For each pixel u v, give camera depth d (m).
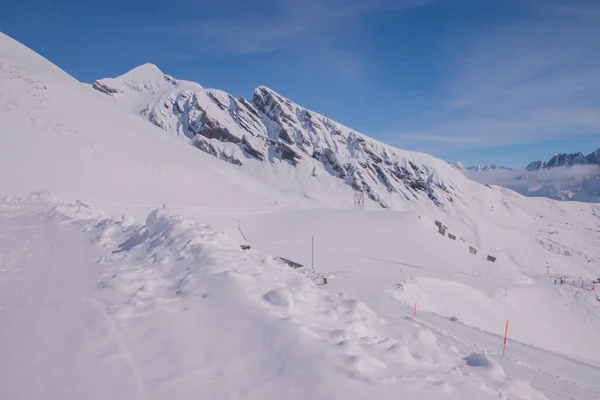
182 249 9.07
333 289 23.94
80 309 6.51
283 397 4.26
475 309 27.39
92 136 60.53
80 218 16.62
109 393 4.26
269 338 5.47
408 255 45.28
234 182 86.38
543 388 9.02
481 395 5.09
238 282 7.23
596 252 181.25
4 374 4.61
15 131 49.84
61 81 73.00
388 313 18.12
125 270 8.49
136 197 50.94
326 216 57.97
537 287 42.53
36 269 9.17
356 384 4.54
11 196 23.56
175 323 5.95
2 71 61.28
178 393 4.27
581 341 34.16
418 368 5.60
